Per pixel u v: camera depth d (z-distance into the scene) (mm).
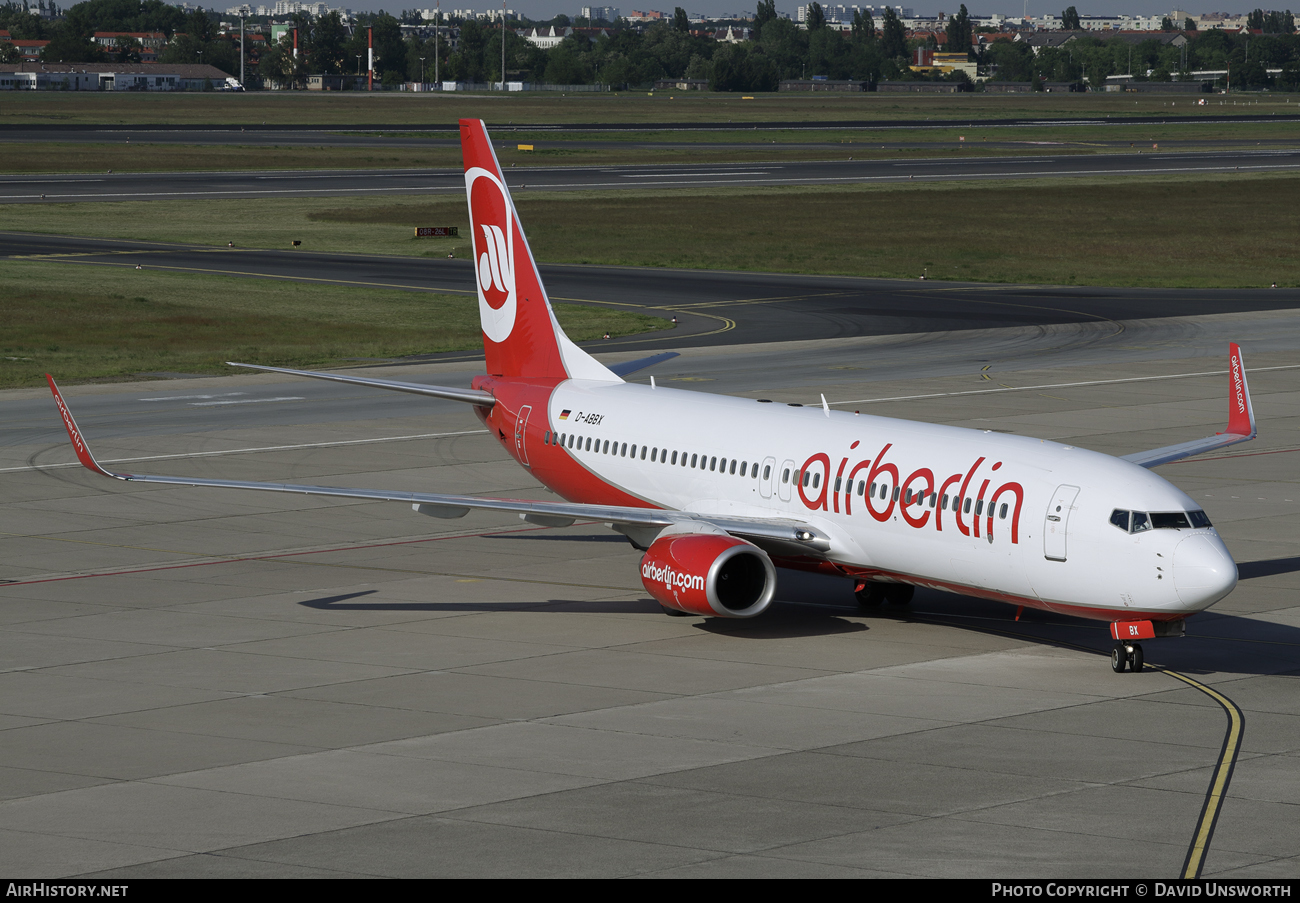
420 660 108125
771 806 77125
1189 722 92750
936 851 70625
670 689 100500
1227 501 167375
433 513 116562
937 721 92875
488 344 152375
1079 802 77625
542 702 97375
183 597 128125
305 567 140500
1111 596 100125
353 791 79688
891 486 111375
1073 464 104500
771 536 113812
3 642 112938
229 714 94500
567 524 134375
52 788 80250
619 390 137875
